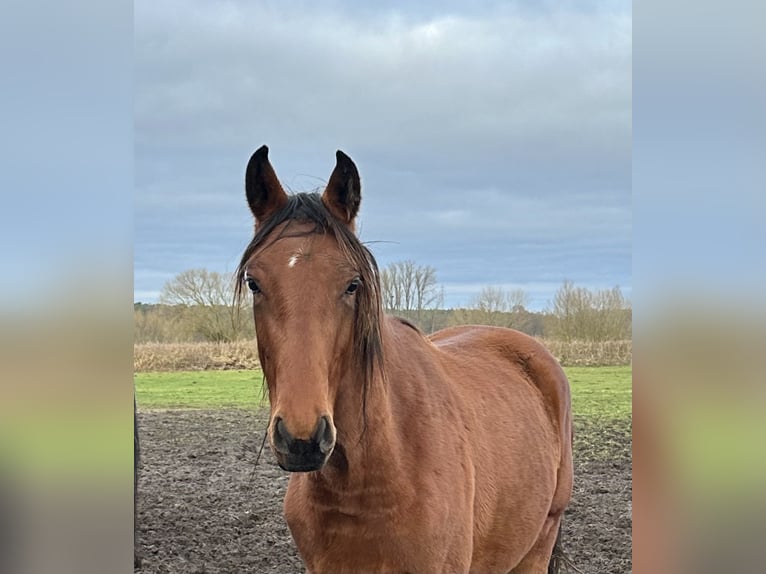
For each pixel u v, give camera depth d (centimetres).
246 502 770
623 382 1597
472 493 313
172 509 741
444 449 302
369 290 269
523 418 388
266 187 293
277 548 635
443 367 352
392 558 281
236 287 282
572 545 648
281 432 236
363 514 280
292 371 242
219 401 1465
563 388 449
